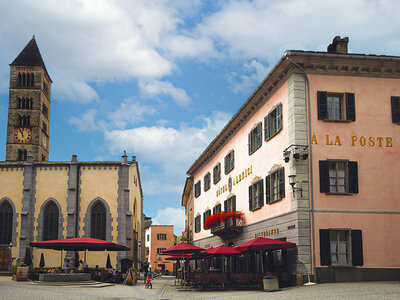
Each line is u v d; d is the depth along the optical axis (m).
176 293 27.28
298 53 26.52
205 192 50.81
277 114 29.34
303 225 25.58
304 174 26.20
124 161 55.72
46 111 86.38
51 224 54.06
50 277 33.38
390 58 27.16
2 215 54.28
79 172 55.25
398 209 26.53
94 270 41.62
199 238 52.56
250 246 25.86
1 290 25.62
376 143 27.12
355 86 27.61
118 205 54.38
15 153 79.19
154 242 109.69
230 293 25.11
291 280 25.88
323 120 26.89
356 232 25.77
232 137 40.56
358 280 25.20
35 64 82.12
